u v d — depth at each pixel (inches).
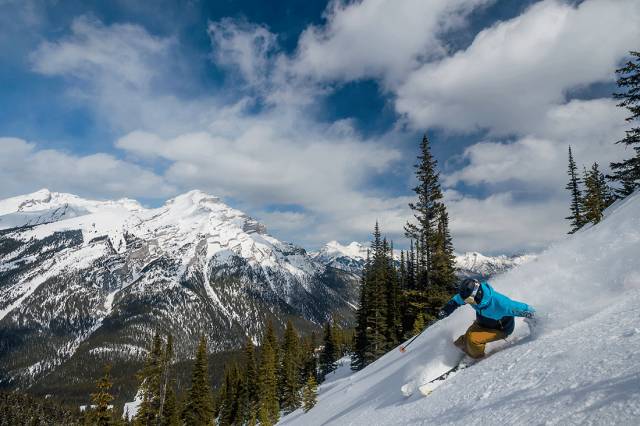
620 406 84.1
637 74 853.8
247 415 2305.6
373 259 1875.0
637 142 876.0
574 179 1369.3
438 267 1283.2
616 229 245.1
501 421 118.8
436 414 169.9
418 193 1311.5
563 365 132.6
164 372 1812.3
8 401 4544.8
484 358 210.1
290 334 2596.0
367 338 1681.8
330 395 798.5
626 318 145.4
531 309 193.3
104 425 1268.5
